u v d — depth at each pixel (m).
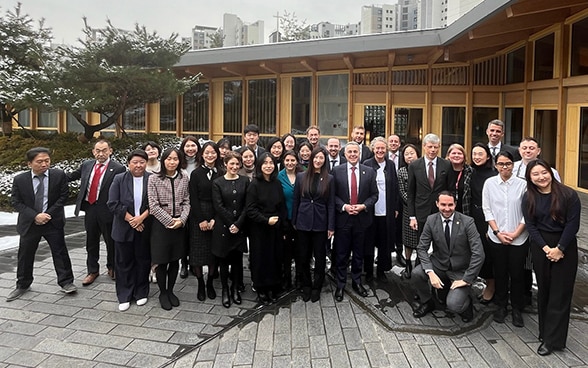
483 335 3.47
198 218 4.13
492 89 10.45
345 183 4.20
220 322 3.76
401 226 5.09
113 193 4.05
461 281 3.59
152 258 3.97
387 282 4.62
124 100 10.14
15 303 4.14
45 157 4.31
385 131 10.94
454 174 4.16
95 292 4.43
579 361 3.06
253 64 11.92
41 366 3.06
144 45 9.85
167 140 12.03
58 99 8.66
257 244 4.14
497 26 8.18
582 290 4.25
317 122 11.69
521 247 3.58
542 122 9.11
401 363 3.06
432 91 10.57
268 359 3.15
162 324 3.72
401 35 9.30
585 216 6.64
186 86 10.20
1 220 7.60
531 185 3.29
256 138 5.16
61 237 4.39
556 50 8.49
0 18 10.17
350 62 10.47
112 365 3.08
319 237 4.16
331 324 3.68
